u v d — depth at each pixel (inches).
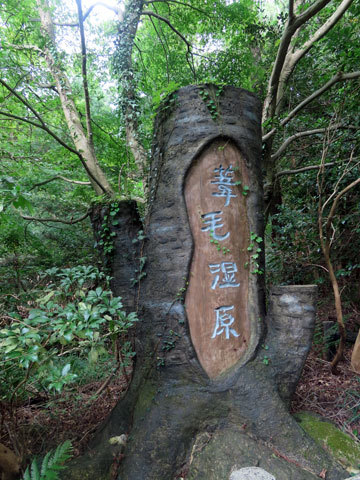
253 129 102.3
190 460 77.1
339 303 118.0
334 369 127.1
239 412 82.3
